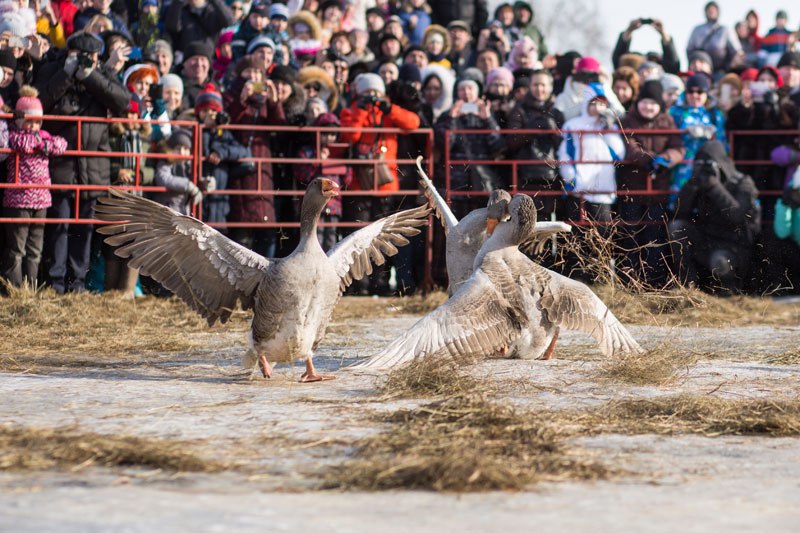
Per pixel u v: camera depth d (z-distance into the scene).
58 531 3.89
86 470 5.07
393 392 7.63
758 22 23.17
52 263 15.51
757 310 15.63
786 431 6.35
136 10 18.25
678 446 5.89
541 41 22.69
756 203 17.73
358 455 5.44
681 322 14.05
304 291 8.10
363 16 20.69
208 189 16.14
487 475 4.84
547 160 17.30
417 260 17.62
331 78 17.72
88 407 7.02
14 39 15.21
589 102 17.48
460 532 3.95
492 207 9.86
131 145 15.76
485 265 9.13
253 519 4.11
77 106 15.41
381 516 4.20
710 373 9.12
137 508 4.28
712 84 21.25
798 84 20.34
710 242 17.56
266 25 17.88
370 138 16.89
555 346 10.66
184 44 18.20
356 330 13.09
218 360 10.07
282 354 8.35
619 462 5.41
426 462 4.99
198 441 5.80
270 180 16.70
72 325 12.53
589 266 11.57
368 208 17.11
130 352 10.64
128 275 15.83
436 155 17.39
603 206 17.28
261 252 16.98
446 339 8.29
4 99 15.27
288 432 6.10
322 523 4.06
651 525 4.11
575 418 6.61
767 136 19.12
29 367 9.37
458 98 17.56
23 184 14.99
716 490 4.78
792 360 10.06
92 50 15.23
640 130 17.48
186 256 8.36
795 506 4.47
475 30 21.98
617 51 21.97
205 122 16.14
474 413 6.34
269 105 16.53
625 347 9.28
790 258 18.38
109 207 8.23
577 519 4.19
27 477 4.89
